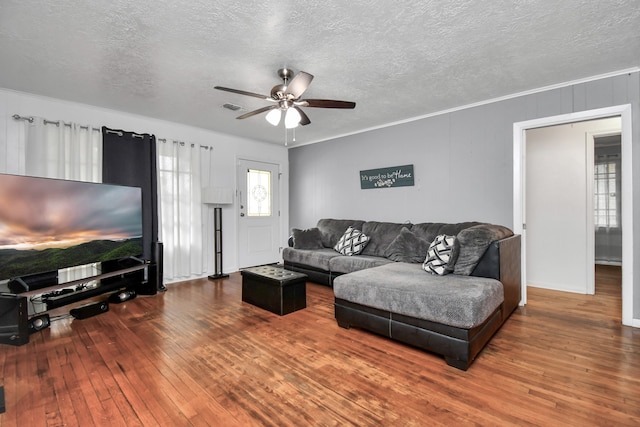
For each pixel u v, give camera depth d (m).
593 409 1.56
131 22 1.97
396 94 3.28
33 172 3.16
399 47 2.30
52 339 2.41
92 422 1.48
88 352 2.20
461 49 2.34
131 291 3.52
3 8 1.82
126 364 2.03
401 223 4.16
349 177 4.95
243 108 3.68
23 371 1.94
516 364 2.02
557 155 3.89
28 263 2.54
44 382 1.82
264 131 4.82
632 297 2.65
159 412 1.55
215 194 4.46
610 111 2.74
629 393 1.69
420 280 2.45
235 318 2.88
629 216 2.66
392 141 4.36
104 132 3.60
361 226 4.48
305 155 5.68
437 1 1.78
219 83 2.94
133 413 1.55
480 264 2.60
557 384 1.78
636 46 2.29
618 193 5.55
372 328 2.45
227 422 1.48
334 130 4.77
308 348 2.27
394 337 2.31
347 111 3.84
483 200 3.53
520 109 3.24
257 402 1.63
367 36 2.15
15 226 2.46
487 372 1.93
